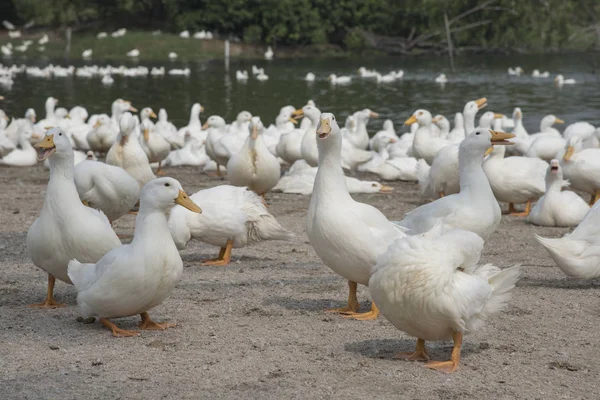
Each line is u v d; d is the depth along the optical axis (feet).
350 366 21.21
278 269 33.22
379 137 71.56
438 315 20.39
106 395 18.97
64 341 23.15
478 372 21.01
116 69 159.02
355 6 205.26
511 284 21.59
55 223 26.16
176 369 20.80
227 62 184.65
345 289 30.04
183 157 68.74
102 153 74.74
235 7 204.23
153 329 24.50
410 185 58.34
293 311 26.76
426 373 20.79
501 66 166.81
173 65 176.65
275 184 49.19
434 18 201.26
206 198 33.68
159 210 23.65
